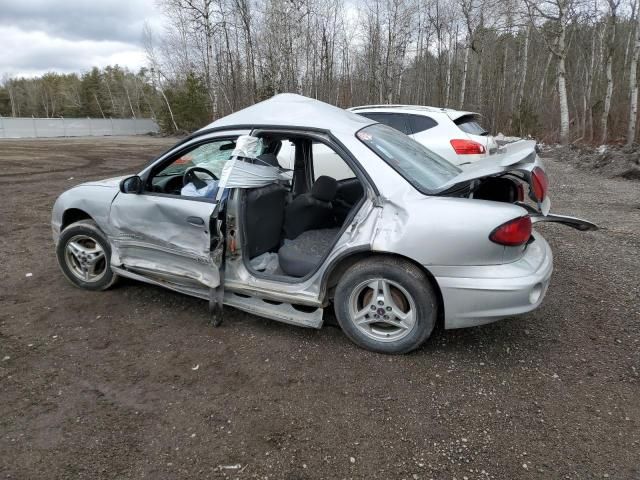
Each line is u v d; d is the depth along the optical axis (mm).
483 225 2777
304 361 3068
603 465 2209
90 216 3967
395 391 2760
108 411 2574
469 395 2732
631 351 3244
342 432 2422
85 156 18578
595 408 2629
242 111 3602
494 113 33062
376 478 2131
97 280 4086
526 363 3080
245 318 3666
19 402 2635
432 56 42875
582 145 20625
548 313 3830
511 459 2250
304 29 30938
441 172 3400
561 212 7793
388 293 3043
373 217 2996
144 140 34156
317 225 3816
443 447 2324
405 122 6750
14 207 7859
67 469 2160
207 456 2252
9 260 5016
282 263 3418
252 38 30969
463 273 2832
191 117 42125
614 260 5219
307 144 4285
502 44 35688
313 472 2162
